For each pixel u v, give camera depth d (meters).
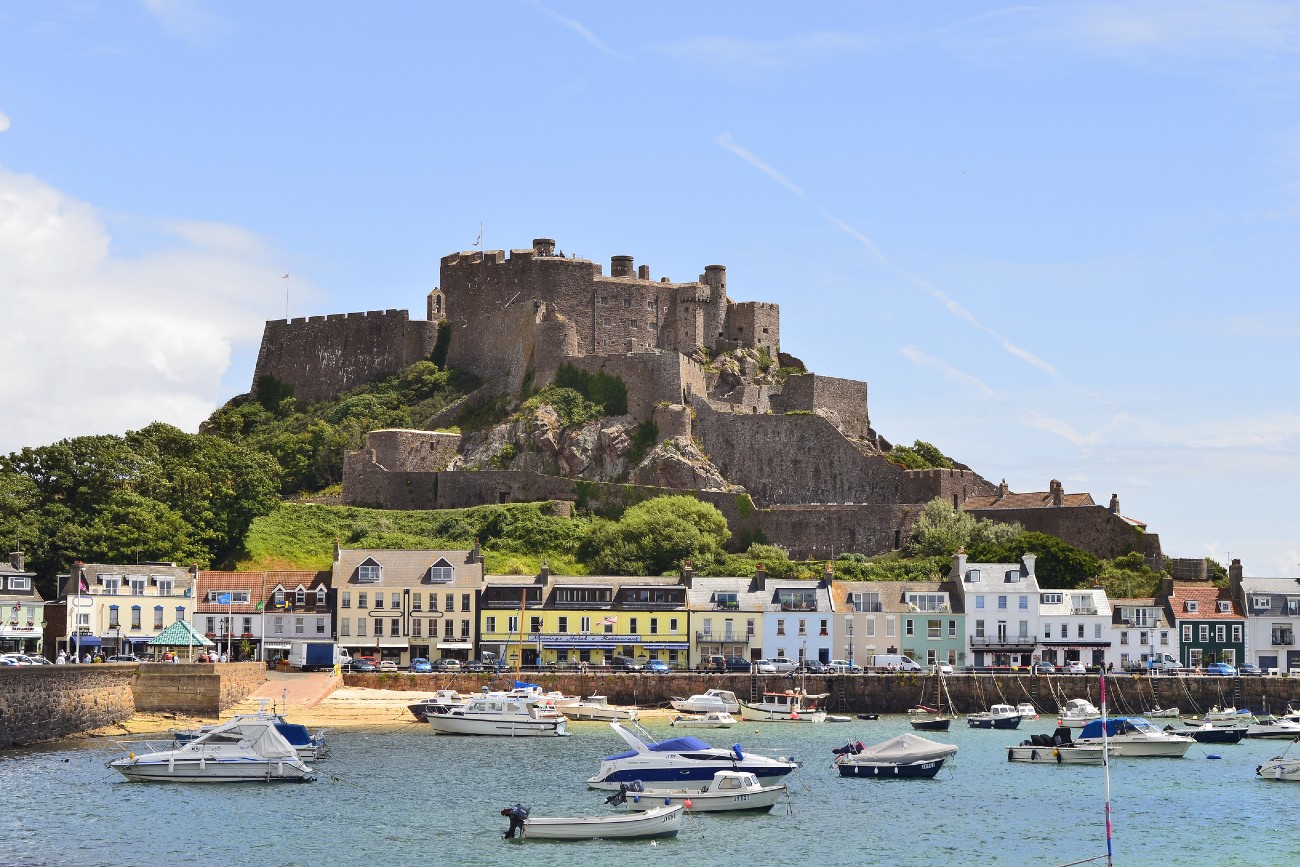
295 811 82.50
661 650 146.50
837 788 93.94
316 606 148.50
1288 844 79.50
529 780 92.75
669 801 85.38
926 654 149.88
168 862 71.62
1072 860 75.81
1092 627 152.62
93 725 103.00
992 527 178.25
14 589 137.50
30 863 70.75
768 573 167.50
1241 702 136.75
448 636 146.75
